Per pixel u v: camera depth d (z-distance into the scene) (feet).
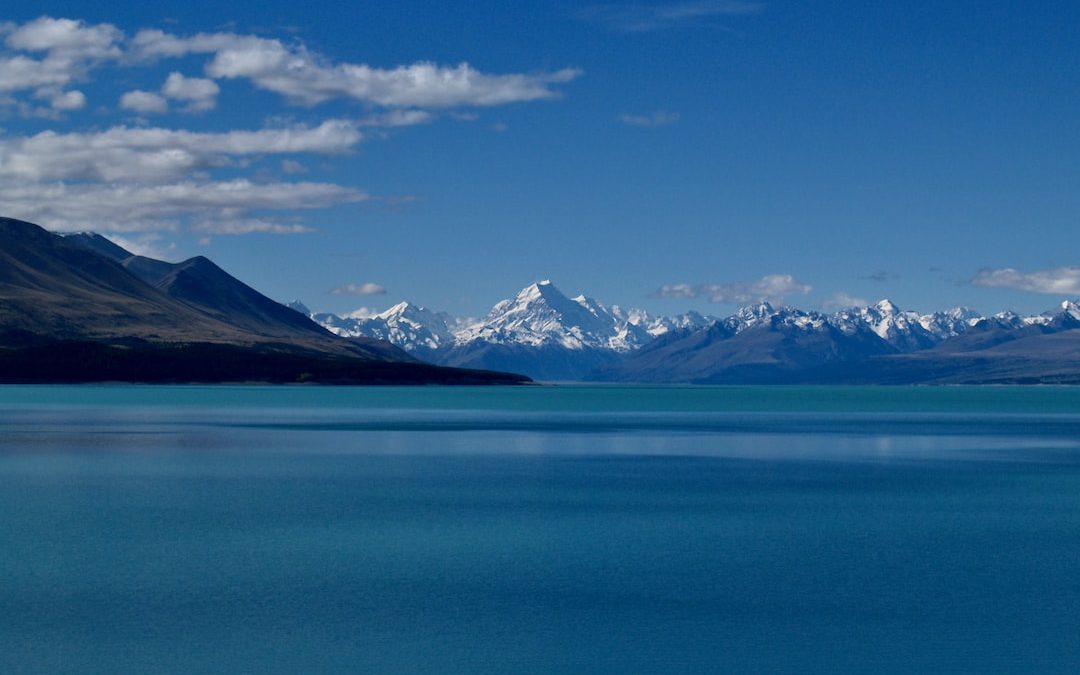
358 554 175.73
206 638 129.29
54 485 264.52
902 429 563.48
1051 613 142.00
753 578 160.45
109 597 147.02
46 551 176.96
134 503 231.71
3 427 497.05
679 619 138.51
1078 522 212.43
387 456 355.15
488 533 195.72
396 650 125.70
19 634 130.31
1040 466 332.19
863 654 125.29
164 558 171.94
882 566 169.17
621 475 296.30
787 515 220.02
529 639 129.70
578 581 157.99
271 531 196.54
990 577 161.89
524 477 289.33
